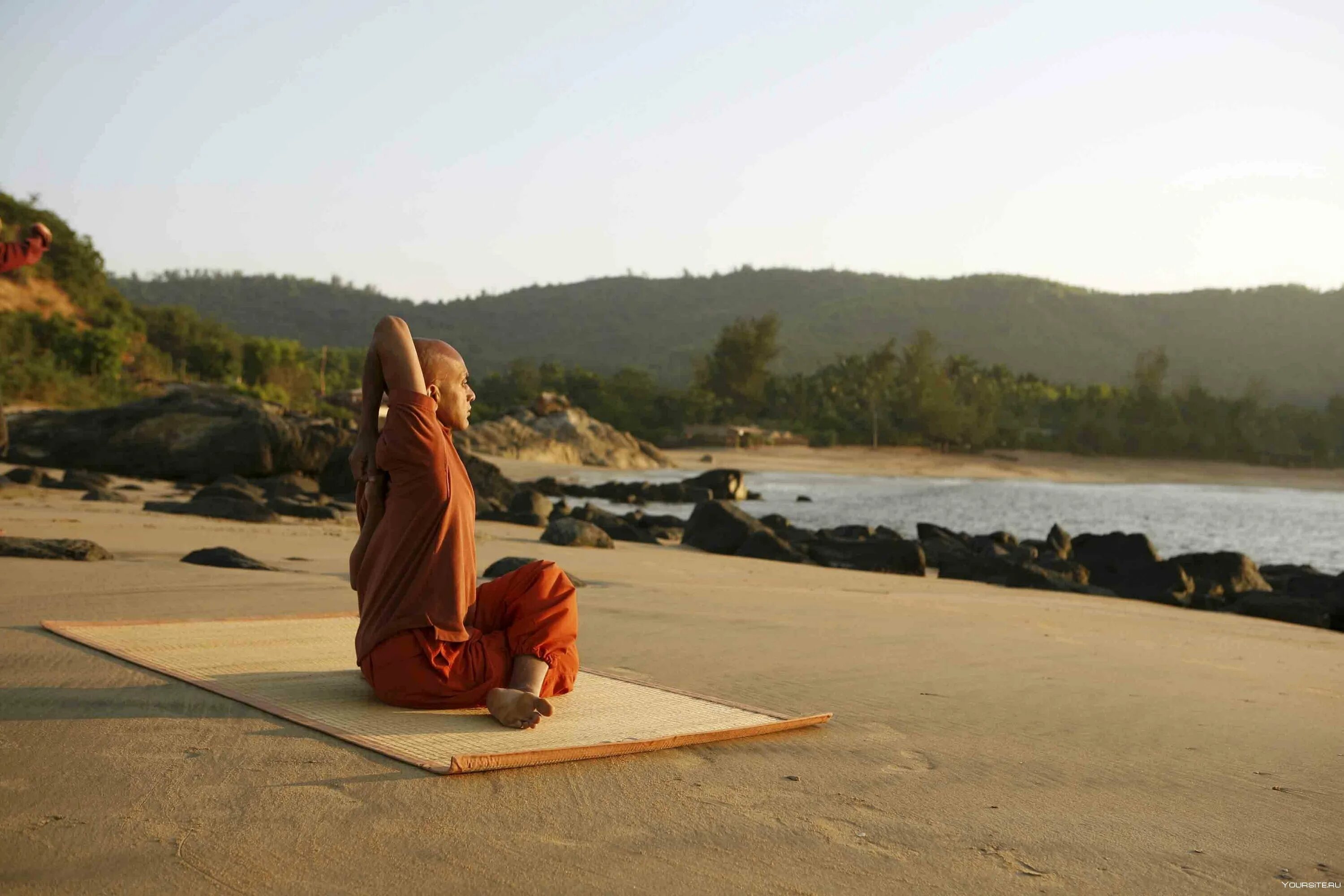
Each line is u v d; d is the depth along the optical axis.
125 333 69.06
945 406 99.56
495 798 3.11
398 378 4.13
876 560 16.34
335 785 3.13
